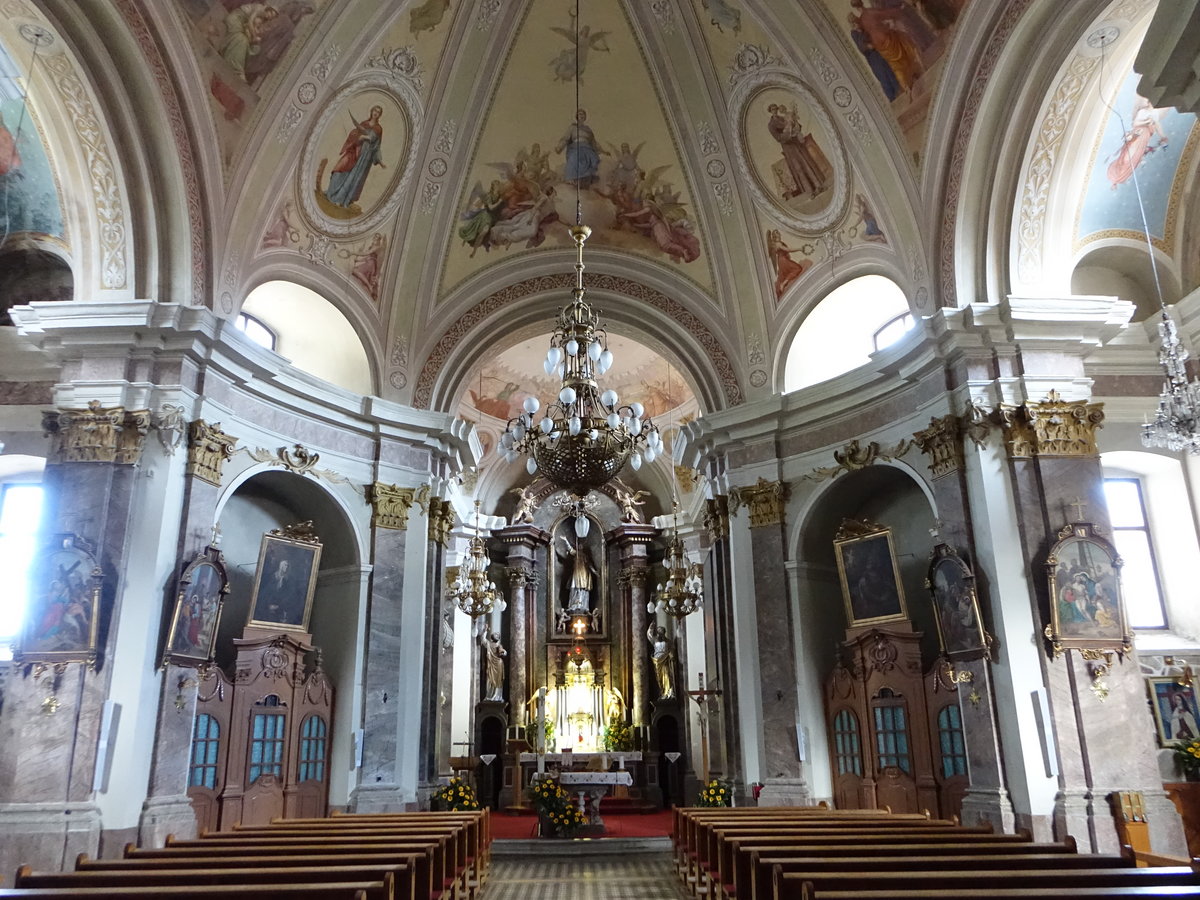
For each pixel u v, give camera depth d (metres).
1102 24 10.35
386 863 6.48
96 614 10.61
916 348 12.63
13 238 12.77
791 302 15.40
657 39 14.18
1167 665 12.11
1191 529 12.74
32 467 12.62
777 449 14.89
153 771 10.62
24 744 10.31
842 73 12.91
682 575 16.53
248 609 13.86
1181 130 11.95
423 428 15.24
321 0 12.35
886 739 13.31
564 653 22.80
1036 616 11.09
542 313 16.48
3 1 10.12
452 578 21.14
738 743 14.41
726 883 7.55
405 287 15.63
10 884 9.78
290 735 13.23
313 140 13.61
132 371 11.70
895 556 13.38
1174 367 9.94
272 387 13.39
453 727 21.28
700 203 15.51
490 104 14.82
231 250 12.97
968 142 11.99
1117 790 10.44
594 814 15.26
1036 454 11.61
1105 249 13.09
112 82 11.16
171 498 11.34
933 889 5.14
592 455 9.81
